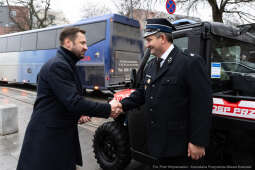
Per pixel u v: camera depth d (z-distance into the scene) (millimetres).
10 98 9445
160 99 1723
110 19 8938
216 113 2131
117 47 9055
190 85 1608
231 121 2018
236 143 2105
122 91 2980
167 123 1696
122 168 2826
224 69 2338
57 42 11070
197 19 2764
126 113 2789
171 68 1695
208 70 2125
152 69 1894
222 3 10922
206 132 1554
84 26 9727
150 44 1771
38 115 1709
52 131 1677
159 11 11156
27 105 7801
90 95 10945
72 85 1673
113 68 8922
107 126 2916
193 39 2201
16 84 16719
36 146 1671
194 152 1599
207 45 2127
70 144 1752
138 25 9875
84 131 4988
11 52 13789
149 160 2457
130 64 9547
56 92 1640
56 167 1680
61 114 1708
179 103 1665
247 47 2713
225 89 2355
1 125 4602
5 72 14281
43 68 1738
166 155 1703
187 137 1679
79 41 1768
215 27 2178
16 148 3898
